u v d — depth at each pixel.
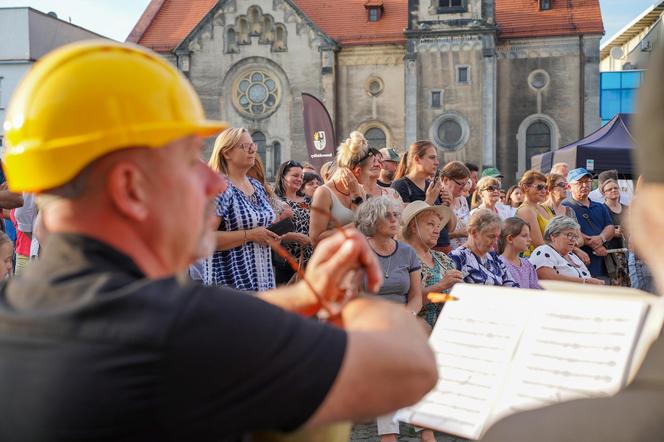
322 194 6.20
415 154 7.41
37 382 1.34
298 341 1.38
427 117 37.06
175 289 1.39
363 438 5.98
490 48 36.41
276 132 38.25
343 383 1.37
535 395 1.85
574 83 36.88
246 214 5.31
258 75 38.38
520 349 1.95
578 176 9.60
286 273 6.57
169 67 1.54
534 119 37.09
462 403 1.98
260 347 1.35
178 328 1.32
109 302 1.35
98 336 1.33
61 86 1.44
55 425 1.32
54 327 1.36
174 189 1.50
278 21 38.03
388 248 5.72
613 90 36.91
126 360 1.32
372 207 5.65
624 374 1.70
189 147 1.54
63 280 1.44
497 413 1.89
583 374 1.77
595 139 16.67
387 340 1.44
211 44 38.53
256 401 1.34
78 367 1.33
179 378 1.31
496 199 9.82
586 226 9.48
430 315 6.08
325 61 37.81
